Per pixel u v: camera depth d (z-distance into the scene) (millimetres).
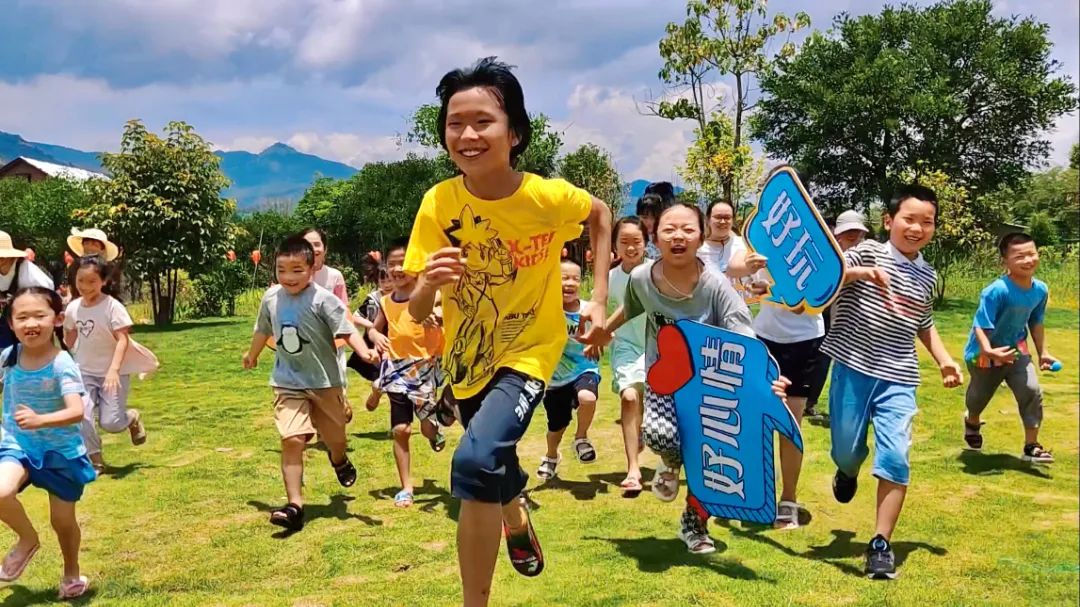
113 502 5297
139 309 21344
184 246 18406
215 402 8711
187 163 18547
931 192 4344
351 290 25312
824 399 8375
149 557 4348
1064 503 5156
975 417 6414
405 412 5301
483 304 3268
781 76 28672
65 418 3746
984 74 26938
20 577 4062
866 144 27750
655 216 6223
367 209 29750
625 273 5648
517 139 3270
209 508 5188
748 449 4141
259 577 4066
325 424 5148
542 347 3227
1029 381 6074
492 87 3150
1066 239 40625
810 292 4441
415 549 4434
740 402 4145
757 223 4863
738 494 4172
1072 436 6887
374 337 5270
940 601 3658
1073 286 20797
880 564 3955
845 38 28469
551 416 5648
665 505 5168
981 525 4750
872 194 28828
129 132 18203
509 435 3039
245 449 6719
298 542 4570
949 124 27375
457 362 3338
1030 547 4383
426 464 6246
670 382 4293
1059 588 3820
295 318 4957
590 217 3434
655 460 6289
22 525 3814
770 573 3990
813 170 28344
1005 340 6125
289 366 4996
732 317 4230
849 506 5133
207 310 22078
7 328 7414
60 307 4012
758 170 20922
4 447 3770
